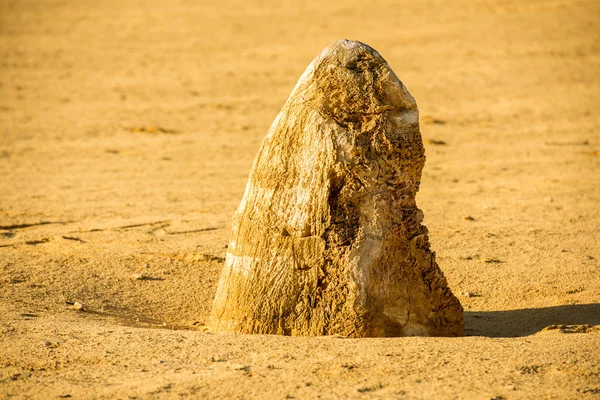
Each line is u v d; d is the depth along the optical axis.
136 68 89.31
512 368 18.20
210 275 30.73
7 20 112.81
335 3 119.81
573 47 94.12
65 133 64.19
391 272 22.05
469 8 113.56
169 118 69.12
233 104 74.12
